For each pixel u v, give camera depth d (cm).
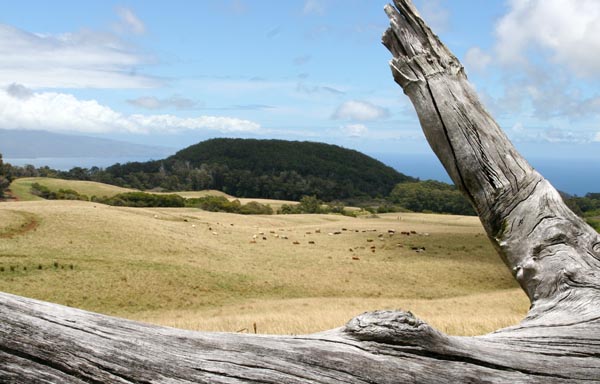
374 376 175
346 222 8262
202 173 18038
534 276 298
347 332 191
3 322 139
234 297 3438
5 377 132
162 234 5038
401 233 6669
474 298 3191
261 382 161
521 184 321
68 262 3775
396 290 3869
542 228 307
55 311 152
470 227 7819
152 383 149
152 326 167
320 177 19212
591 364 215
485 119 336
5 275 3384
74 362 142
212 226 6309
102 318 159
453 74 343
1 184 11381
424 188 15025
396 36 359
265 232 6341
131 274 3612
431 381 181
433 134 343
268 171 19588
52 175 16875
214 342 169
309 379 168
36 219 4994
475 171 330
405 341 188
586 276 283
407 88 353
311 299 3319
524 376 198
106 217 5322
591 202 8538
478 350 204
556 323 255
